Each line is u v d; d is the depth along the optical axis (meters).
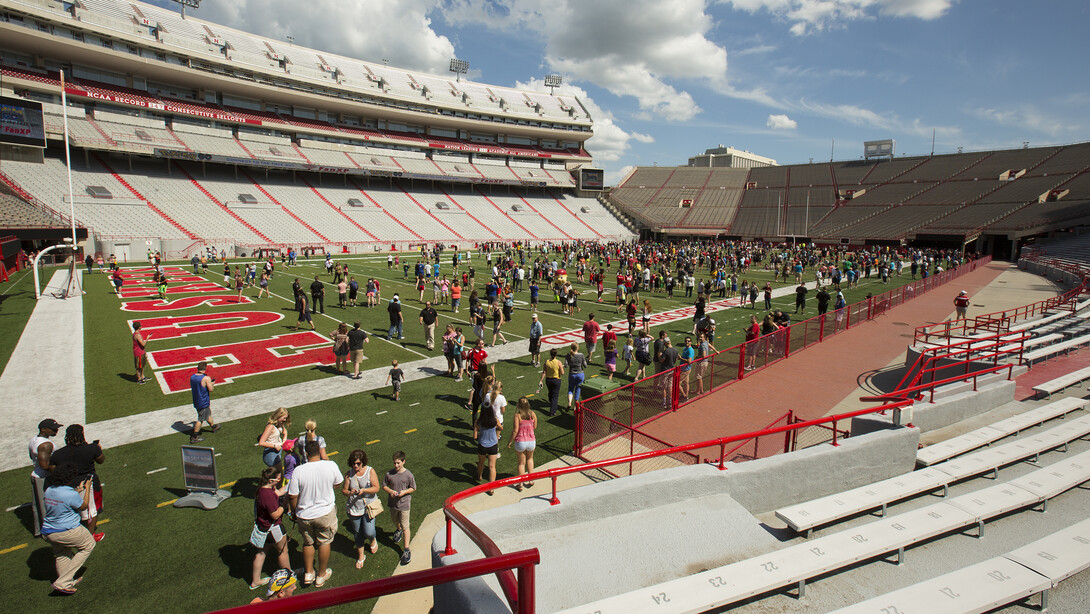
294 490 6.26
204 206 50.16
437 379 14.70
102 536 7.44
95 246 39.69
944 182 70.38
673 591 4.20
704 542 5.24
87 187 44.78
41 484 7.32
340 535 7.61
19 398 12.70
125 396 12.95
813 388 13.57
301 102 65.38
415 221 64.00
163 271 35.84
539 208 79.88
